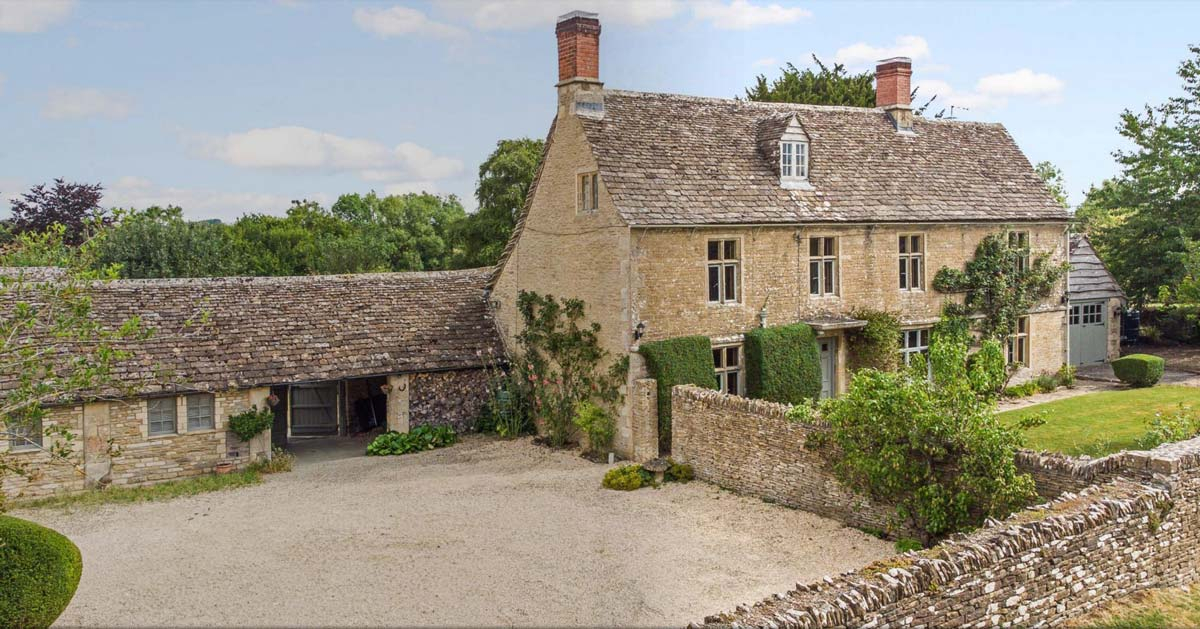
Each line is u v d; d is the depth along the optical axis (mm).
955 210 26656
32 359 13977
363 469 21562
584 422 21797
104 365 14312
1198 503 12539
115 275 14336
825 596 9344
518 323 25266
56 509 18375
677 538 15750
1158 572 11945
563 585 13648
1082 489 12797
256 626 12305
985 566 10016
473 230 48250
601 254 21812
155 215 43562
